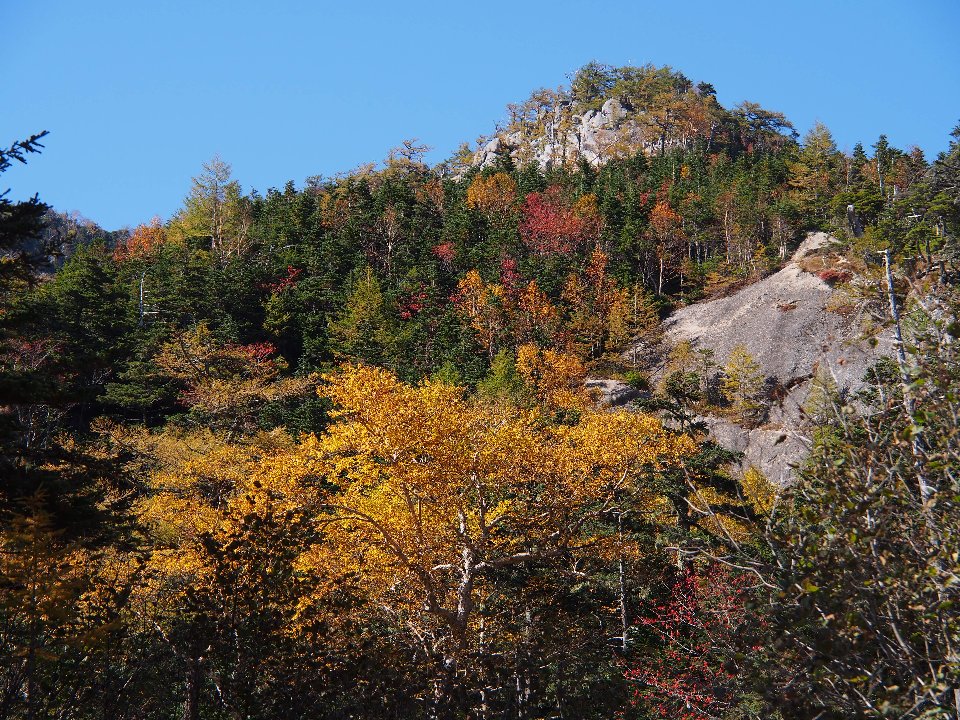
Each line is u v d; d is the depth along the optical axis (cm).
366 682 1338
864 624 649
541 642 2152
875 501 679
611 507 2511
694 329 7744
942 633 637
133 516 1723
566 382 6656
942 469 690
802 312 6938
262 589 1359
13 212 1505
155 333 6169
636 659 2284
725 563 764
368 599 2122
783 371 6400
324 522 2142
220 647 1273
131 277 8350
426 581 2175
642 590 2688
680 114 18762
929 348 763
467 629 2197
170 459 3794
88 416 5691
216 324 7175
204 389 5053
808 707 691
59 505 1541
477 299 7819
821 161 11350
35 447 1655
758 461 4834
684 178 12731
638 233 9862
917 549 662
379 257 9631
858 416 776
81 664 1131
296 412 4759
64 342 4425
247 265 7950
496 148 19850
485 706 1583
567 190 11731
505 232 9719
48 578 1082
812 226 9538
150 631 1347
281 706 1245
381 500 2469
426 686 1434
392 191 11788
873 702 636
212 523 2400
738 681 754
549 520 2408
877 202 7569
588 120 19438
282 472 2300
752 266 9094
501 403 4041
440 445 2203
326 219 10688
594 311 8212
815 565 672
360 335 6669
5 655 1059
